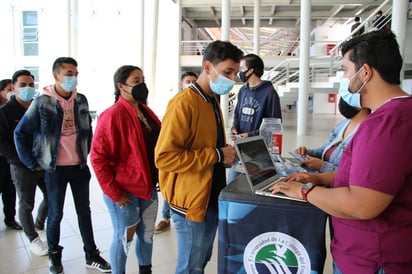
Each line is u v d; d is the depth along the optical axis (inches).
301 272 41.7
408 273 34.0
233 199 43.1
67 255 89.6
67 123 76.9
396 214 33.5
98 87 439.8
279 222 41.5
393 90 35.2
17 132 75.8
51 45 404.2
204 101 50.3
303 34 310.3
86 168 81.6
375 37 35.5
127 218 66.8
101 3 430.6
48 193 77.6
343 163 38.1
